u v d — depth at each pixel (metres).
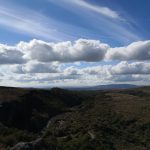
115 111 92.62
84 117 82.12
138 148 59.00
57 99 118.69
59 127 72.25
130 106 102.50
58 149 43.12
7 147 39.41
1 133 48.59
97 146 52.31
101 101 114.81
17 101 97.62
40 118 92.75
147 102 113.31
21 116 91.19
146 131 74.06
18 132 49.91
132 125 78.06
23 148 38.44
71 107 114.44
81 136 56.72
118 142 60.28
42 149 40.31
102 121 77.19
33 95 109.00
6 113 89.56
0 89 109.62
